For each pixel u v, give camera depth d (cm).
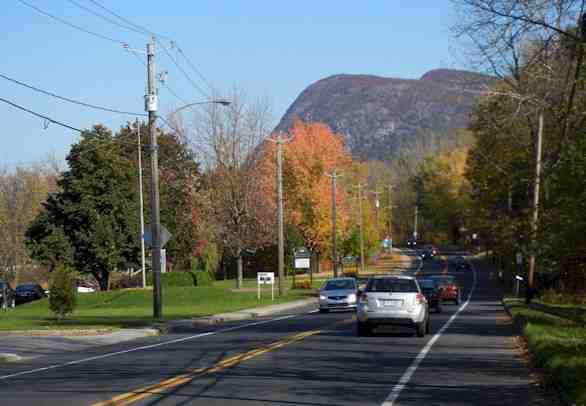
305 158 8400
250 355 2133
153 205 3816
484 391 1505
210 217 7119
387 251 14462
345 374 1744
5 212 8056
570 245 2697
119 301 5422
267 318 4122
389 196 15812
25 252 8062
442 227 15400
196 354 2217
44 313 4794
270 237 7094
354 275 9025
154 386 1564
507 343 2489
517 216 5478
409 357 2083
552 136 2873
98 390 1534
